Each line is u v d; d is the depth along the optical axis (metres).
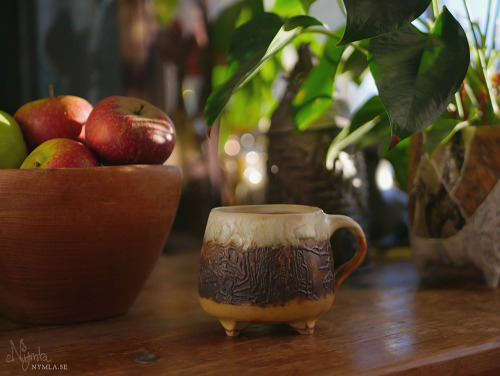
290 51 0.91
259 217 0.48
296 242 0.48
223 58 1.04
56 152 0.52
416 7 0.50
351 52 0.69
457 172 0.63
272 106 0.94
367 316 0.55
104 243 0.52
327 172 0.72
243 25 0.67
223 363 0.45
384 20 0.49
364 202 0.75
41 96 1.04
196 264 0.81
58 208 0.50
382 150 0.74
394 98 0.50
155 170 0.54
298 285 0.48
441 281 0.67
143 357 0.46
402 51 0.52
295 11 0.83
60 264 0.52
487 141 0.61
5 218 0.50
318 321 0.54
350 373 0.42
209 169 1.07
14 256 0.51
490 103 0.62
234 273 0.48
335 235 0.71
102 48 1.08
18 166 0.55
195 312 0.58
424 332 0.50
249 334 0.51
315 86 0.71
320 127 0.72
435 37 0.53
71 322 0.55
